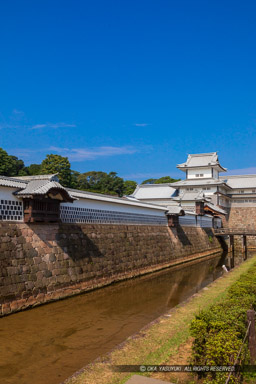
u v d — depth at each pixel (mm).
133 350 9180
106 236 25594
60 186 19047
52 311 16266
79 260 21344
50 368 9820
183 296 20531
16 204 17672
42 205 18750
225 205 65688
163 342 9781
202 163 67625
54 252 19422
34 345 11711
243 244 53500
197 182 65062
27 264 17234
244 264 28844
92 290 21641
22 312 15844
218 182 62156
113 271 24953
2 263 15812
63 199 20016
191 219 46969
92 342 12109
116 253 26141
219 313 9008
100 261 23625
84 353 11023
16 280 16234
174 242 38969
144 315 16016
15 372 9539
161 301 19078
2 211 16828
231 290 12461
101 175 93375
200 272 31859
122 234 28188
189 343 9578
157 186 71688
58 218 20094
